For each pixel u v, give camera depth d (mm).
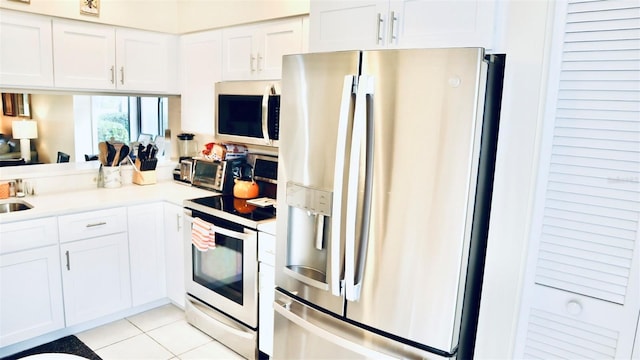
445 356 1479
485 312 1545
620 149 1268
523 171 1418
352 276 1590
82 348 2562
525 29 1371
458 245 1414
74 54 2881
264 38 2719
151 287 3027
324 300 1763
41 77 2744
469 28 1588
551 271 1410
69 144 4070
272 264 2266
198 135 3588
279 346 2041
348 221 1552
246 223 2363
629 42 1224
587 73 1292
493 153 1541
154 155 3420
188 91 3387
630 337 1299
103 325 2836
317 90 1694
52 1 2717
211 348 2607
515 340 1501
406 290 1521
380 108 1496
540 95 1363
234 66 2949
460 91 1359
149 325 2857
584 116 1310
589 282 1349
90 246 2660
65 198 2801
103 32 3006
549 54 1339
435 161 1423
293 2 2512
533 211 1415
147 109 4258
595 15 1261
